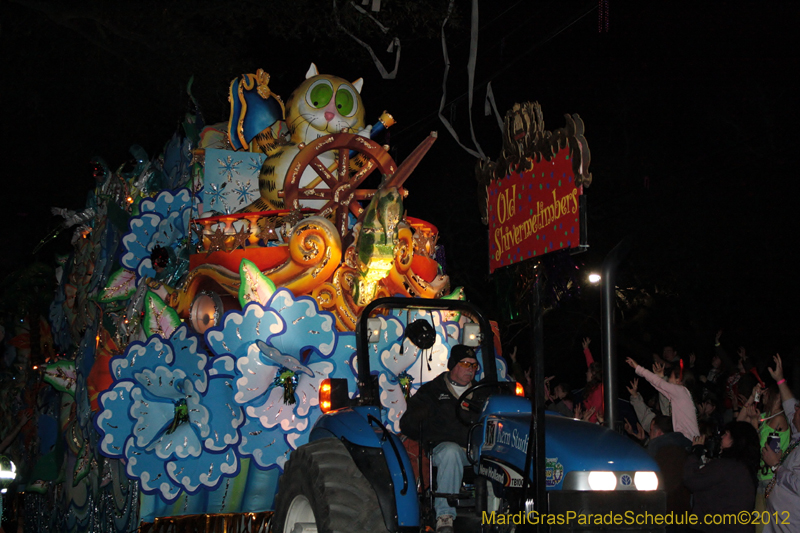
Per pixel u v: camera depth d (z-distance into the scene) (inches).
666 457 242.2
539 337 148.2
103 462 277.6
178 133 336.8
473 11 288.5
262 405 242.8
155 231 309.9
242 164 300.8
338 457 175.6
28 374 410.0
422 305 205.5
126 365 243.6
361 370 198.2
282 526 190.4
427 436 200.1
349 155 298.4
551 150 147.7
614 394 190.1
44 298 435.8
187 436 239.5
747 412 266.1
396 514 167.5
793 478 207.3
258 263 259.0
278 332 246.5
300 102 298.7
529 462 149.9
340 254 262.4
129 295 303.9
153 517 236.1
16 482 390.0
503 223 167.8
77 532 309.7
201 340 265.3
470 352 202.7
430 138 246.2
